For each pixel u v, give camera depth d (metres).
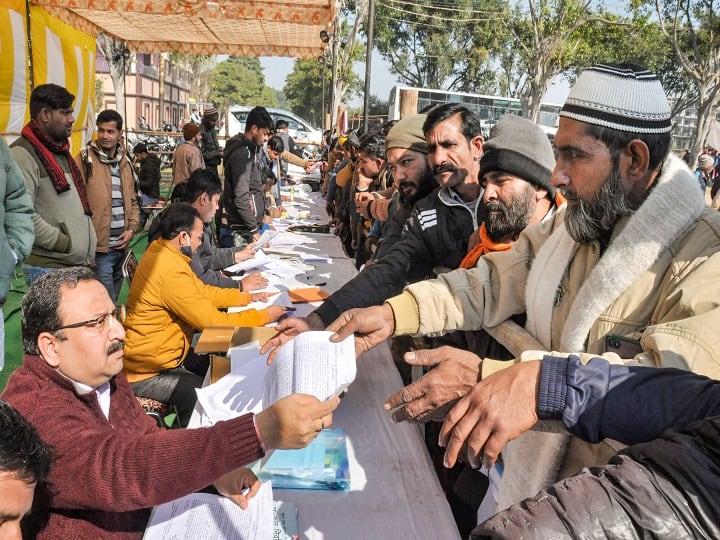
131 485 1.18
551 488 0.64
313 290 3.12
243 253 4.01
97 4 5.84
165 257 2.69
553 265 1.29
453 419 0.84
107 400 1.55
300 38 8.74
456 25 40.25
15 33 5.55
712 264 0.95
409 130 2.66
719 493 0.59
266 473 1.44
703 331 0.89
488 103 24.36
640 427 0.75
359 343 1.45
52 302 1.33
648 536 0.58
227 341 2.16
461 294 1.47
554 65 25.92
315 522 1.31
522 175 1.75
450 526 1.31
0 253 2.88
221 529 1.26
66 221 3.68
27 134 3.59
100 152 4.44
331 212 7.05
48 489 1.21
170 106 53.78
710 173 14.59
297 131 22.83
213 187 3.73
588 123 1.06
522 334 1.37
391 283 2.14
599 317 1.09
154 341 2.73
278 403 1.19
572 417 0.77
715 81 19.23
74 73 7.12
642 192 1.09
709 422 0.64
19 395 1.32
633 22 23.80
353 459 1.54
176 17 7.25
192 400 2.81
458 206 2.23
